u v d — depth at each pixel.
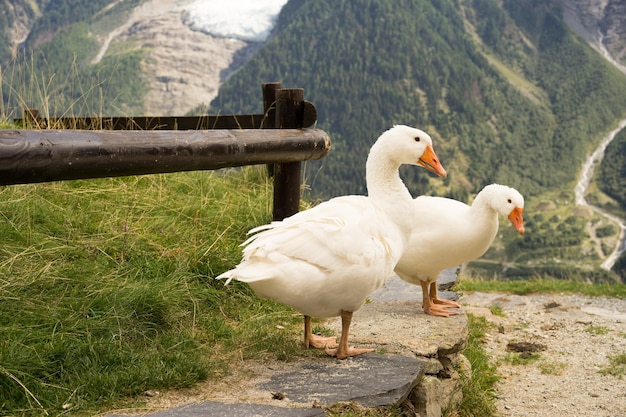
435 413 4.54
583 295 10.33
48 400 3.65
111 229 5.88
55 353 4.01
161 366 4.04
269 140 5.55
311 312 4.31
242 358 4.46
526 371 6.78
